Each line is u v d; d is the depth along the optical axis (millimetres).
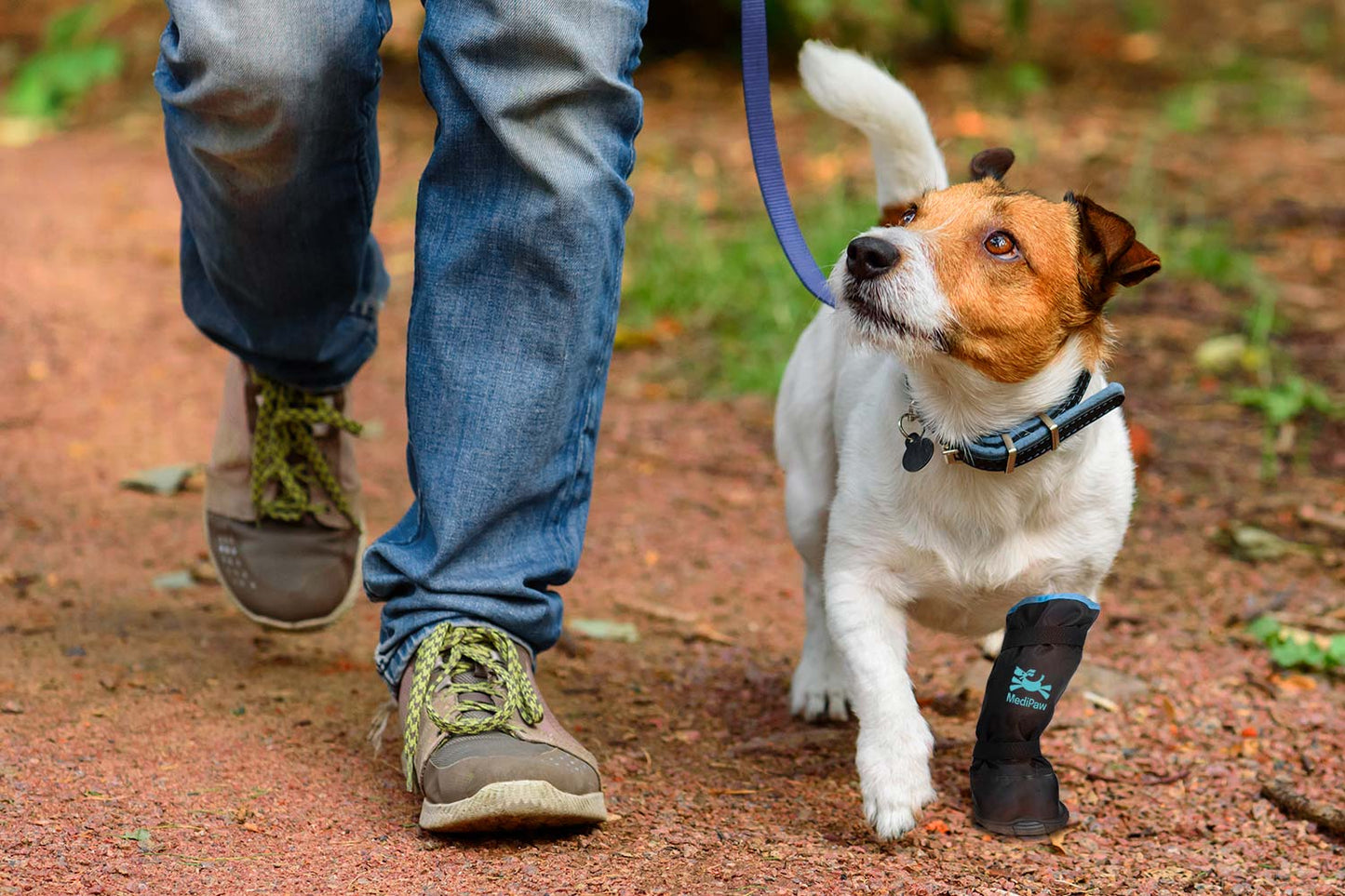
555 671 4055
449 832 2871
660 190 9445
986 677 4020
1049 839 3045
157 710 3529
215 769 3184
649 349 7438
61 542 4891
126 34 13867
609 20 2775
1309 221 8586
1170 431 6199
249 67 2801
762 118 3420
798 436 3814
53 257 8500
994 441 3082
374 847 2816
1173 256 7941
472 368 2904
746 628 4566
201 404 6543
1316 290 7555
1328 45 14070
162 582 4598
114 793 3014
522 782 2783
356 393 6852
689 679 4086
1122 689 3984
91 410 6344
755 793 3262
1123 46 13859
